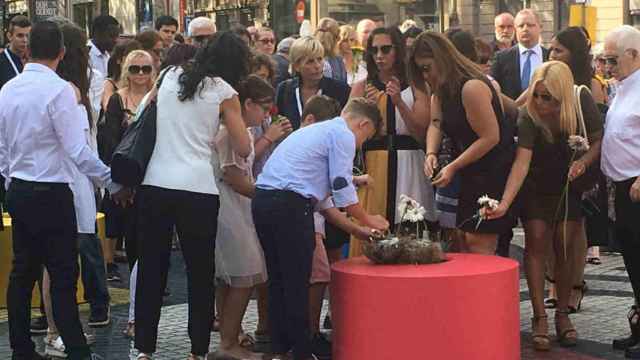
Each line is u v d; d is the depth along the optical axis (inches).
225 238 244.5
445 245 239.8
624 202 252.2
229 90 230.8
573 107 252.2
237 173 240.5
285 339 232.8
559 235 268.4
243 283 247.3
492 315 211.6
